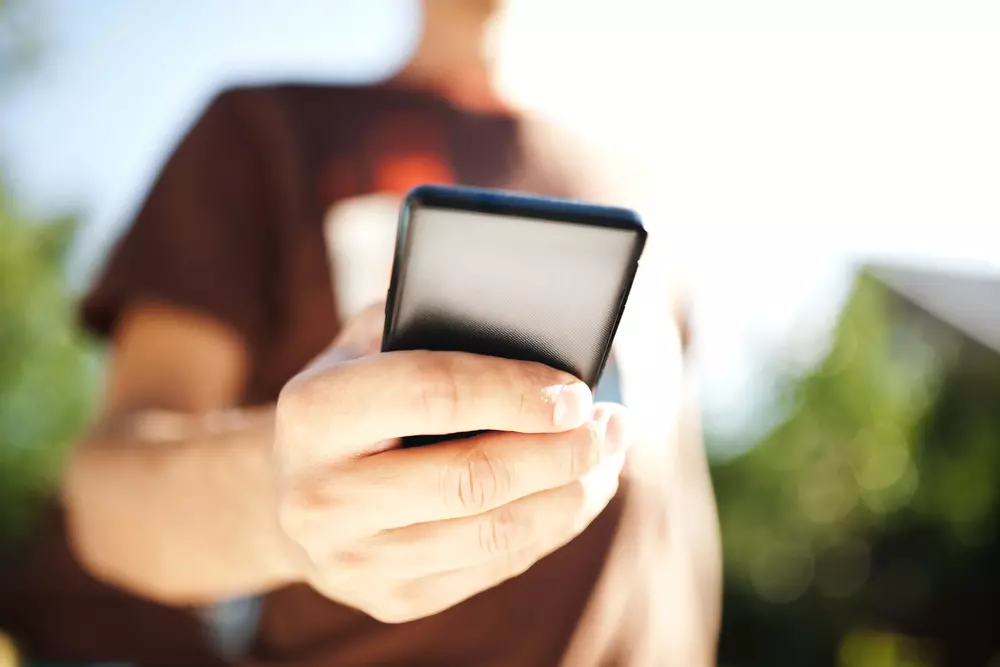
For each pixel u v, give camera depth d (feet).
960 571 15.06
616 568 1.86
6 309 14.14
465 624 1.78
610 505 1.87
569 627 1.81
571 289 1.28
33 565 11.28
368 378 1.24
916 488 15.44
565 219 1.25
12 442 12.90
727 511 15.87
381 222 1.96
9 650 10.36
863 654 15.24
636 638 1.88
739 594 15.72
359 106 2.05
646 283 2.13
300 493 1.28
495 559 1.34
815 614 15.48
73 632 10.40
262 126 1.98
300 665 1.82
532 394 1.25
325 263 1.91
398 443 1.29
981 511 15.03
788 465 15.76
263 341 1.91
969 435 15.31
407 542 1.31
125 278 1.86
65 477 1.78
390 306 1.27
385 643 1.77
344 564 1.32
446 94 2.15
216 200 1.91
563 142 2.22
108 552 1.63
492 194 1.25
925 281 20.81
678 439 2.13
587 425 1.30
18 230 15.85
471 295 1.27
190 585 1.60
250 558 1.51
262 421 1.58
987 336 15.97
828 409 15.81
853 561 15.57
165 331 1.84
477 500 1.27
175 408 1.80
